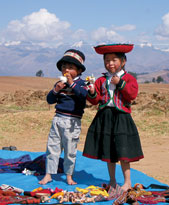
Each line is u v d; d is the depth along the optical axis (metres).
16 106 26.75
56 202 4.15
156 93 21.97
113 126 4.61
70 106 5.08
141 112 18.42
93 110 18.91
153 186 4.99
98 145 4.67
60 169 5.93
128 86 4.55
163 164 8.67
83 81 5.22
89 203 4.12
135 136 4.62
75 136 5.13
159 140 13.03
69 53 5.18
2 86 69.62
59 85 4.98
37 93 30.14
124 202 4.11
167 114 17.80
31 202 4.03
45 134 14.34
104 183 4.95
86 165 6.51
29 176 5.60
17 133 14.16
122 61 4.77
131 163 8.81
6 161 6.88
